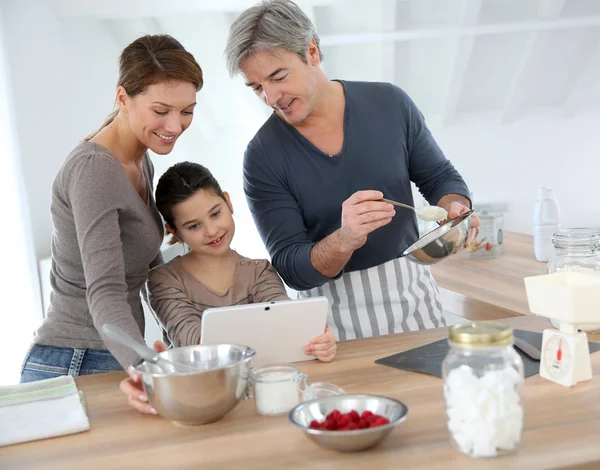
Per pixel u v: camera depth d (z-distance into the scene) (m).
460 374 1.07
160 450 1.17
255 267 2.00
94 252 1.54
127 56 1.65
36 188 4.08
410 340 1.70
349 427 1.10
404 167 2.10
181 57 1.64
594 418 1.17
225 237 1.95
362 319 2.06
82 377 1.61
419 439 1.13
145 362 1.33
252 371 1.36
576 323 1.33
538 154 6.66
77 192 1.57
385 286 2.06
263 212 2.06
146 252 1.76
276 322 1.53
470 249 2.95
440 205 2.08
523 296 2.23
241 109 6.15
